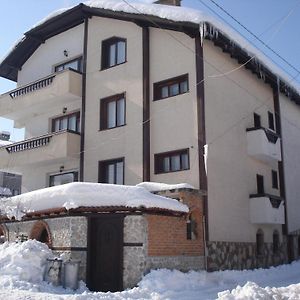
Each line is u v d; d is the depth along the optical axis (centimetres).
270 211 1752
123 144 1764
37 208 1352
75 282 1130
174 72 1680
